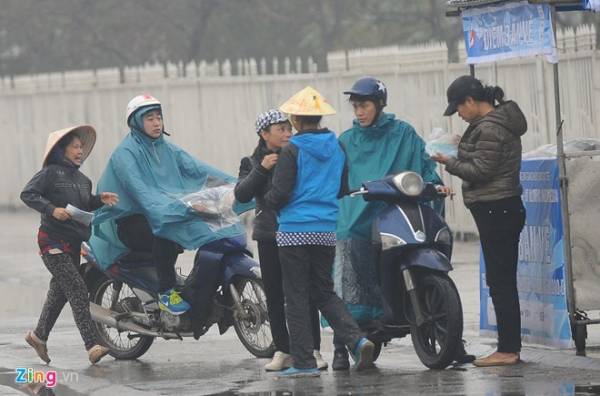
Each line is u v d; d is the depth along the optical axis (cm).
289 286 2056
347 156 2167
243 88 4938
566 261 2117
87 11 7444
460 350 2095
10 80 6456
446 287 2014
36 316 3045
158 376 2180
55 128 6150
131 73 5594
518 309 2080
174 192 2298
